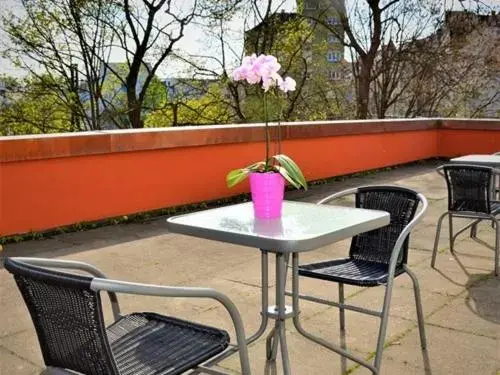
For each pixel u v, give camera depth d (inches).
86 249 179.9
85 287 54.2
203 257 169.8
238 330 70.2
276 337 95.1
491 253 169.2
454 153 402.9
